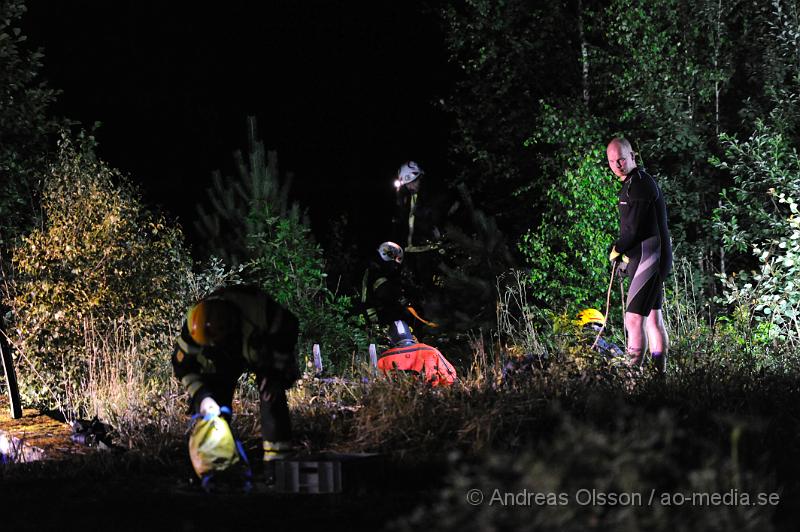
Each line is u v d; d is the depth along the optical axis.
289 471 6.67
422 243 15.24
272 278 16.41
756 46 18.52
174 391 10.20
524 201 21.25
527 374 9.06
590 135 18.34
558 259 16.98
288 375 7.08
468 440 7.60
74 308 12.08
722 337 12.25
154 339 12.36
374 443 7.93
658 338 10.72
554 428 7.63
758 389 8.60
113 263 12.36
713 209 18.14
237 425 8.67
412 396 8.52
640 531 4.40
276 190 17.56
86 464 7.83
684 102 18.94
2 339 11.44
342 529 5.61
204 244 18.20
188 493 6.71
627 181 10.71
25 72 15.14
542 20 20.31
